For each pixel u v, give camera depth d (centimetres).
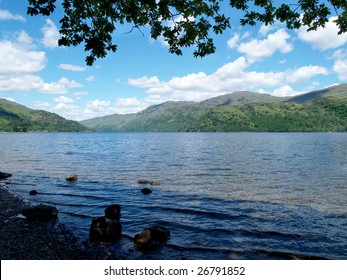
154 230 1177
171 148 7750
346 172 3231
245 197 1973
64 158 4812
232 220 1454
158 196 1988
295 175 3017
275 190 2228
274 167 3659
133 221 1434
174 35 1020
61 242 1148
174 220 1451
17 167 3547
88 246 1113
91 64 983
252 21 948
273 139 14300
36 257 995
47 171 3216
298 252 1077
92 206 1719
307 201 1861
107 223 1201
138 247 1109
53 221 1427
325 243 1165
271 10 912
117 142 11825
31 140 12850
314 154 5659
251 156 5247
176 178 2798
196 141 12412
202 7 938
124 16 998
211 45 1021
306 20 877
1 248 1058
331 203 1811
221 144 9812
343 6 798
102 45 946
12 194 2031
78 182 2511
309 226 1364
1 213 1549
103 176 2880
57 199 1886
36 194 2030
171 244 1140
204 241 1176
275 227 1348
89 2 929
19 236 1198
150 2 894
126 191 2145
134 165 3850
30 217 1466
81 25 938
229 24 967
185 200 1878
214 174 3075
